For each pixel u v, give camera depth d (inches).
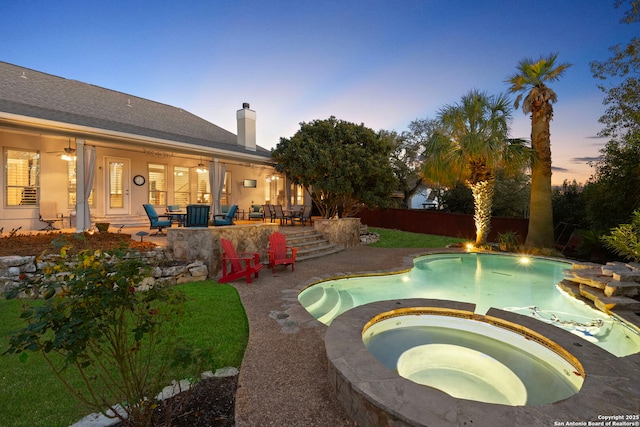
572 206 550.9
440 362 149.2
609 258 402.3
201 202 571.5
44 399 104.1
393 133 883.4
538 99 465.4
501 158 452.8
